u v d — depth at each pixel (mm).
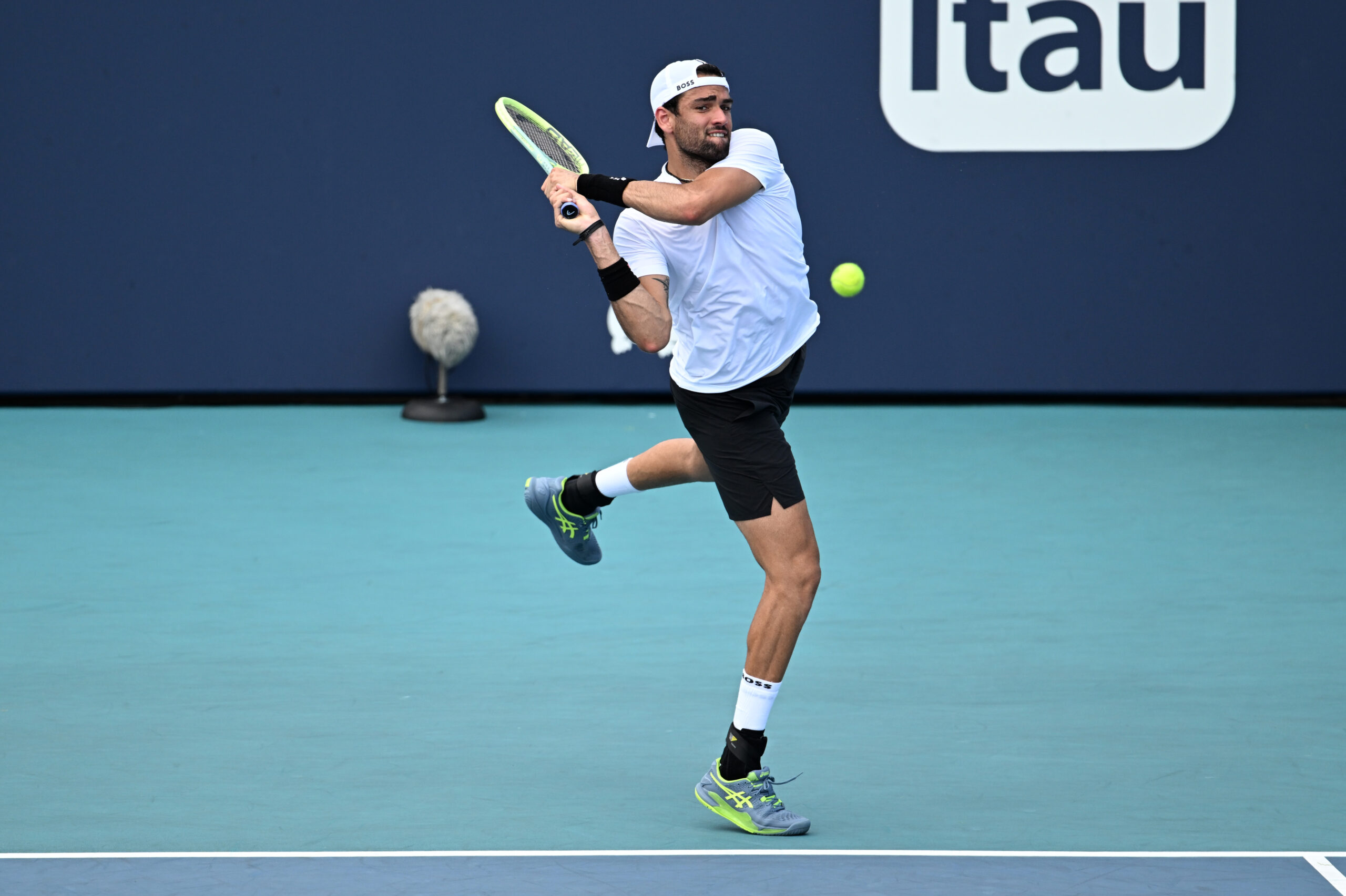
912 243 37094
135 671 16859
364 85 36156
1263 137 36812
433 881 11172
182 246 36438
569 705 15812
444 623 19016
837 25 36219
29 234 36125
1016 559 22672
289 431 33844
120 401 37906
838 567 22062
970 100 36531
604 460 30531
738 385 12805
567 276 37031
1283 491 27906
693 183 12336
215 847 11852
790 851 11883
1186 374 37656
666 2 36031
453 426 34688
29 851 11750
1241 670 17172
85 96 35750
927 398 38844
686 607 19828
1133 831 12352
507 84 36219
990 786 13469
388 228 36688
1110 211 37031
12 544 23094
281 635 18375
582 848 11906
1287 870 11500
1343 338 37500
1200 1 36281
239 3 35688
